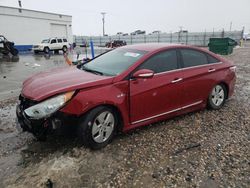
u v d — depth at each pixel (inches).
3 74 484.4
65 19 1626.5
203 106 206.2
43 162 133.1
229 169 129.4
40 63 708.0
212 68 204.4
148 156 140.8
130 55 173.9
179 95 182.2
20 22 1343.5
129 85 154.0
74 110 135.0
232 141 159.6
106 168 128.6
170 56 180.1
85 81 144.6
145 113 165.5
